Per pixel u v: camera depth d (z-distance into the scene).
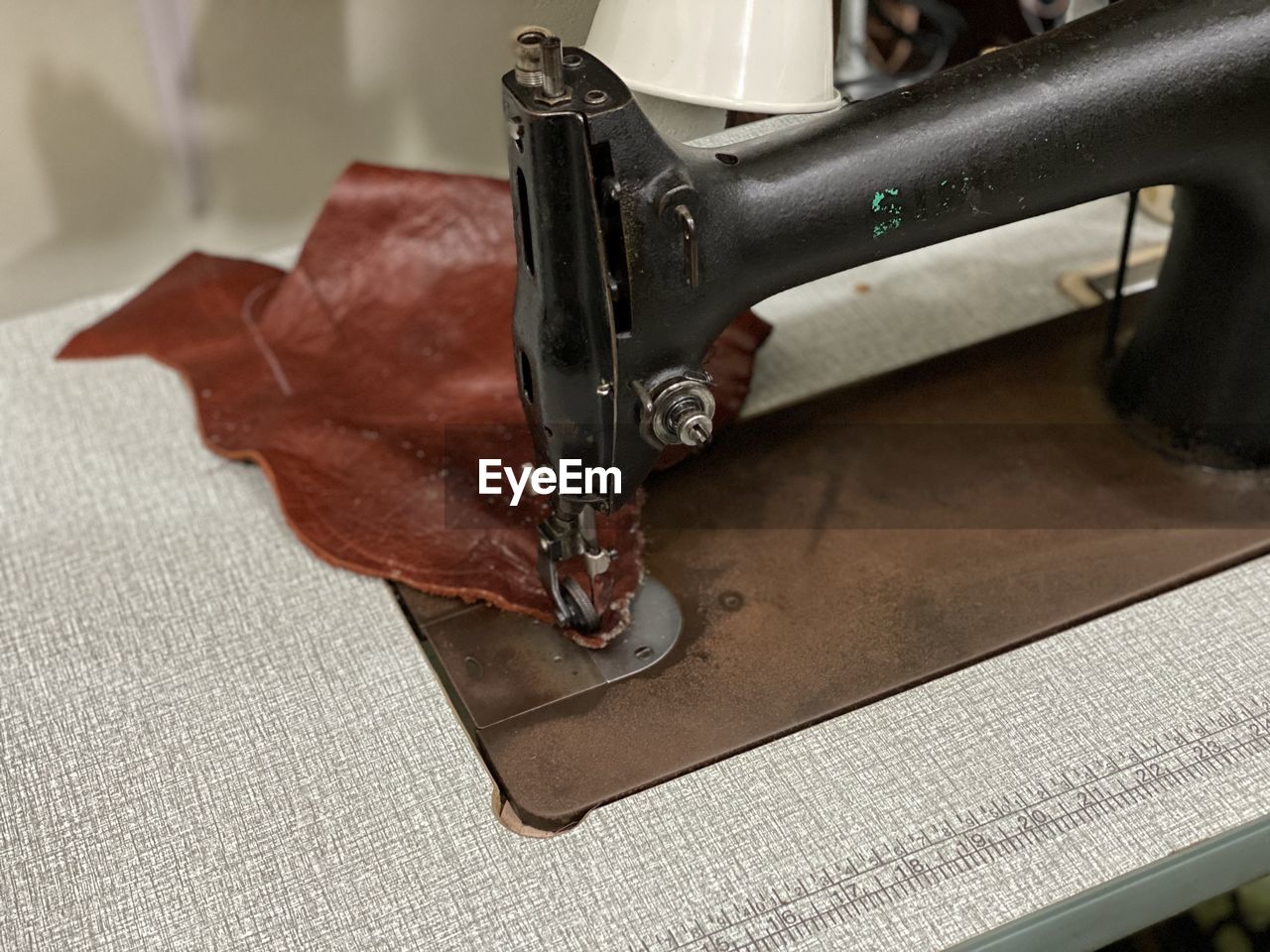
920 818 0.74
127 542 0.93
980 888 0.70
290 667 0.84
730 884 0.71
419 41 1.31
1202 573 0.88
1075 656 0.82
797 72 0.80
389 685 0.83
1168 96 0.76
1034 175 0.76
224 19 1.32
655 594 0.87
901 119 0.74
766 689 0.81
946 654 0.83
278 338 1.10
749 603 0.86
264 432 1.00
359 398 1.03
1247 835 0.73
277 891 0.72
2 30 1.24
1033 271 1.16
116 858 0.74
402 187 1.12
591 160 0.64
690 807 0.75
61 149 1.33
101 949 0.69
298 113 1.40
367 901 0.71
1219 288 0.88
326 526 0.93
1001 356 1.05
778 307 1.13
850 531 0.91
